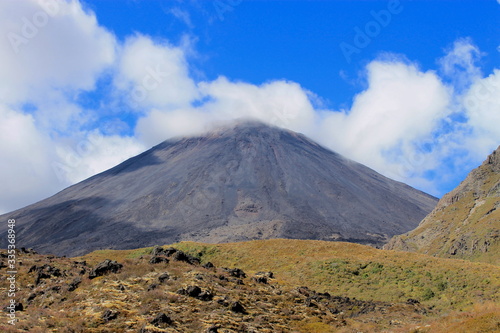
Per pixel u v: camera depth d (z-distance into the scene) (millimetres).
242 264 72688
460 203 164125
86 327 29625
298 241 84062
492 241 115688
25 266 48969
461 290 52250
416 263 63938
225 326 32031
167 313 32500
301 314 39000
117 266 41125
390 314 43750
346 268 63031
